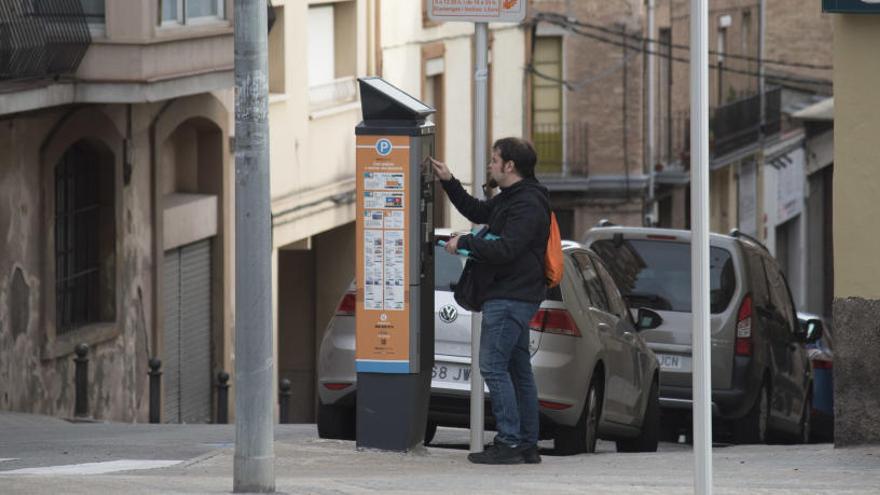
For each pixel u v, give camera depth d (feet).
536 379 81.56
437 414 84.07
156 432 104.22
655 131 288.30
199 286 160.97
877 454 75.25
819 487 64.28
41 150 128.06
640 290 107.24
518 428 72.28
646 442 97.96
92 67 129.39
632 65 278.05
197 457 74.69
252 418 54.65
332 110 184.24
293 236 174.40
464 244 68.49
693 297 44.16
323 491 57.98
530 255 69.72
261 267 53.93
